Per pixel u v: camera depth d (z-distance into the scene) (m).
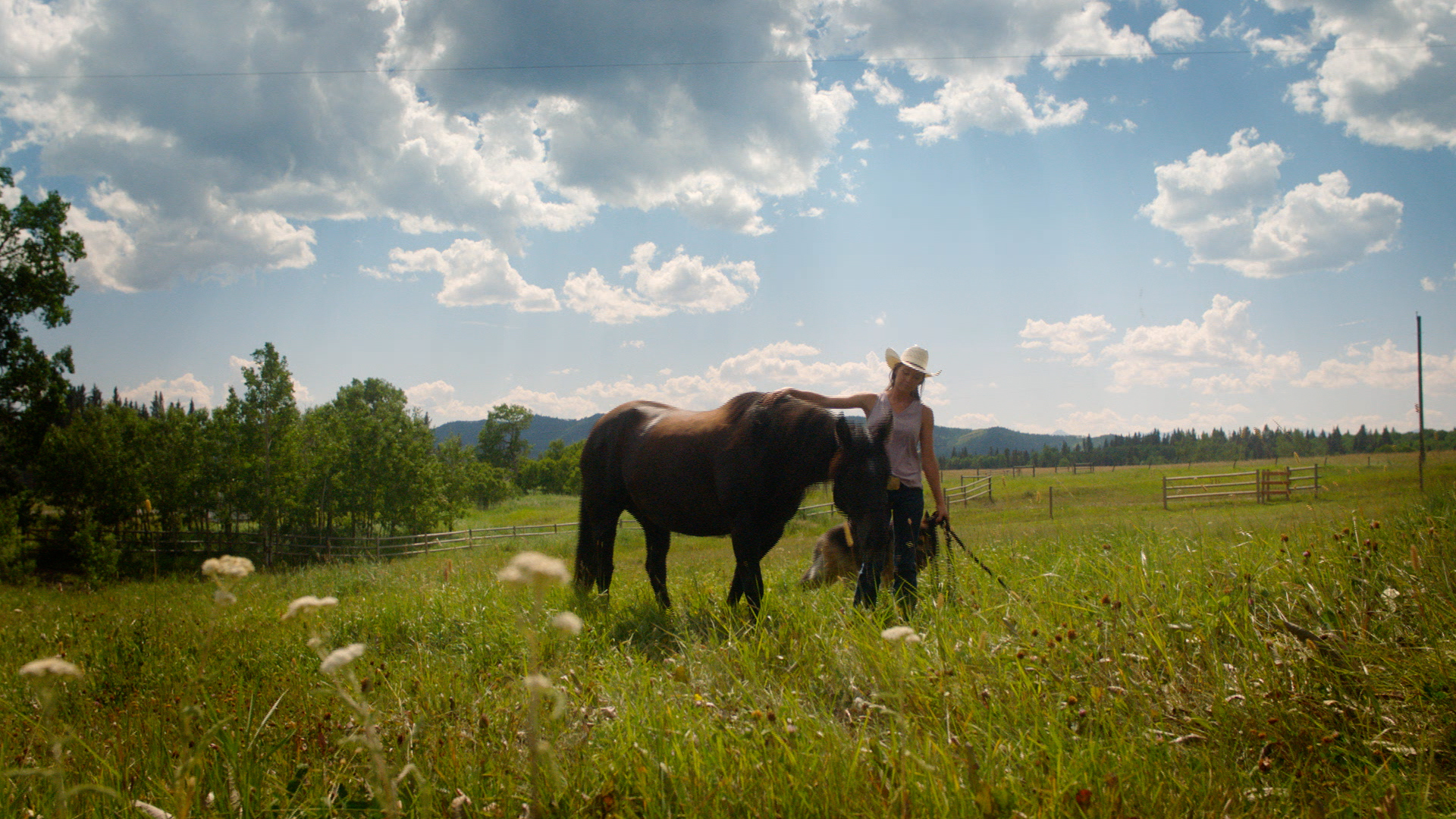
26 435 30.78
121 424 33.34
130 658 4.25
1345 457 65.94
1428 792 1.88
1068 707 2.40
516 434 122.81
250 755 2.22
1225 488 29.53
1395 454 64.69
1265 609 3.12
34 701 3.35
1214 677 2.61
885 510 4.42
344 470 37.03
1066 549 5.54
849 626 3.46
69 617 6.42
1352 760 2.16
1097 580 3.96
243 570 1.67
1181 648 2.91
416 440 38.19
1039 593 3.88
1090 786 1.90
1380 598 3.02
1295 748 2.23
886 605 4.03
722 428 5.53
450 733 2.43
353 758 2.29
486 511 69.75
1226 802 1.85
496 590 6.11
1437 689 2.34
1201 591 3.39
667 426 6.15
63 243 29.55
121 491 30.92
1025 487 39.75
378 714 2.58
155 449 32.75
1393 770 2.08
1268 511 17.02
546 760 2.01
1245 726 2.30
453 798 2.02
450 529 40.09
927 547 5.38
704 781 1.96
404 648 4.76
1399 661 2.51
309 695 3.18
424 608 5.69
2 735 2.78
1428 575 3.13
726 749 2.18
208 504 33.00
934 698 2.48
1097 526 10.51
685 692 2.84
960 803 1.78
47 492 30.59
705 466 5.59
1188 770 2.05
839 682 2.92
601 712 2.61
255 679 3.66
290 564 31.56
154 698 3.25
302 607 1.39
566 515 55.62
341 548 33.22
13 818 2.00
